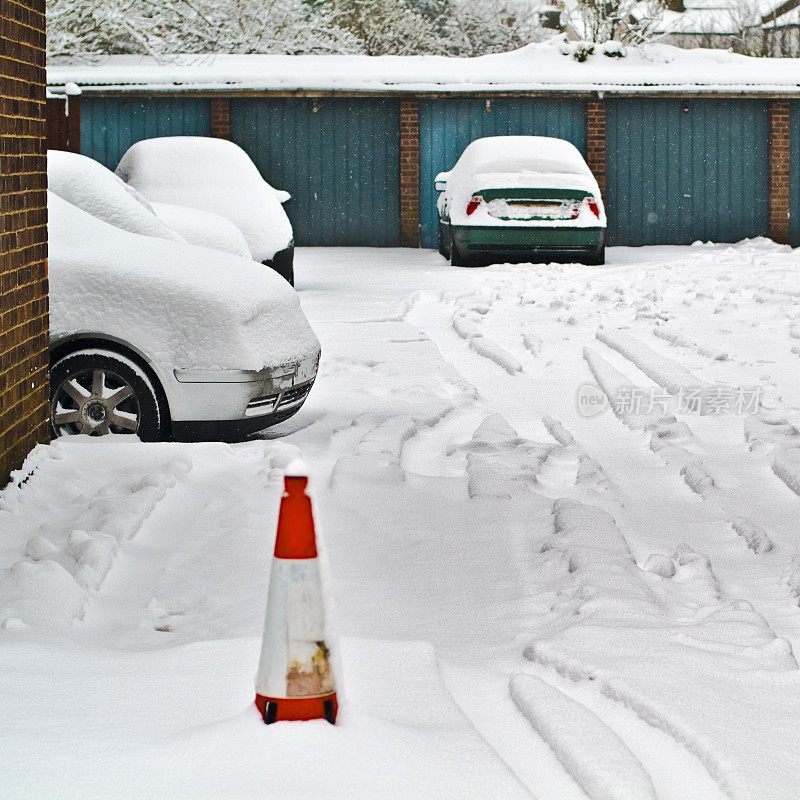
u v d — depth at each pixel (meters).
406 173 23.89
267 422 7.92
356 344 12.09
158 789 3.09
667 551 5.82
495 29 43.75
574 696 3.96
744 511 6.52
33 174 6.72
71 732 3.46
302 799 3.04
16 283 6.40
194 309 7.64
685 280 16.58
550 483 7.09
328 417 8.90
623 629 4.38
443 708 3.68
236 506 6.24
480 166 19.50
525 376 10.77
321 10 37.81
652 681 3.93
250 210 16.23
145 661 4.11
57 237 7.94
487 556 5.54
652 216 24.22
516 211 18.95
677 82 23.56
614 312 14.13
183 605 4.91
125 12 29.81
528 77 23.58
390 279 17.94
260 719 3.37
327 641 3.37
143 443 7.24
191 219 13.78
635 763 3.35
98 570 5.15
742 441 8.17
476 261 19.72
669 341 12.20
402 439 7.96
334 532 5.89
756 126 24.06
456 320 13.62
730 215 24.25
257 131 23.91
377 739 3.33
